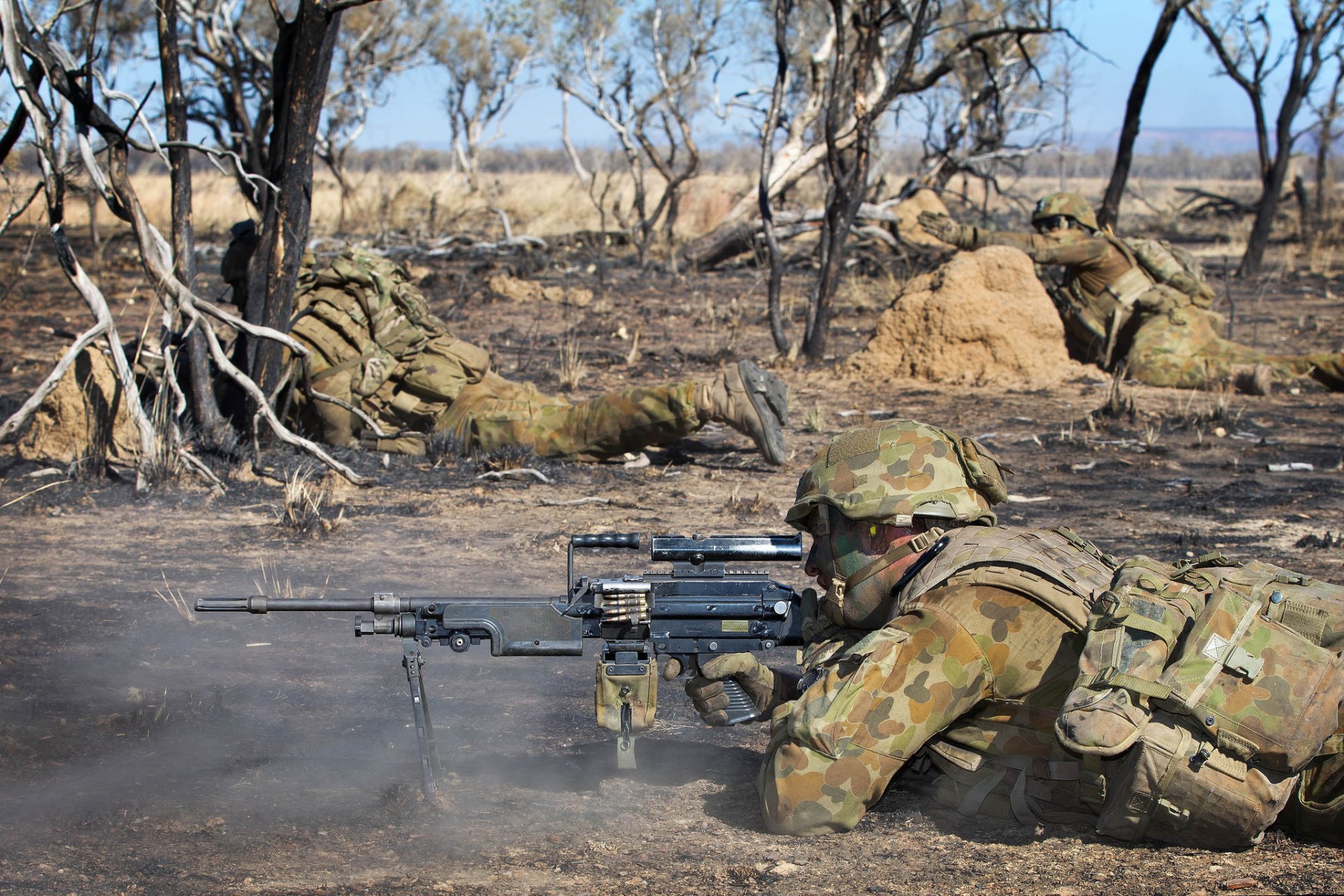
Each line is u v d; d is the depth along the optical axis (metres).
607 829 3.38
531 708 4.50
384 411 8.62
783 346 13.04
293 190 8.11
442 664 5.04
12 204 7.53
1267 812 2.97
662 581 3.44
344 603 3.46
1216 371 11.45
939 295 11.96
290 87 7.98
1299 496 7.82
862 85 12.55
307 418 8.52
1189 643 2.98
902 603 3.20
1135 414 10.09
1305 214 28.17
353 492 7.71
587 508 7.48
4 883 3.01
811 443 9.38
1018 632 3.11
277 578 6.05
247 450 8.21
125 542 6.64
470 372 8.79
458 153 38.75
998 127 22.16
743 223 20.80
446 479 8.07
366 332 8.41
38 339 13.43
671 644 3.43
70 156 7.54
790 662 5.41
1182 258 12.06
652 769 3.88
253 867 3.13
